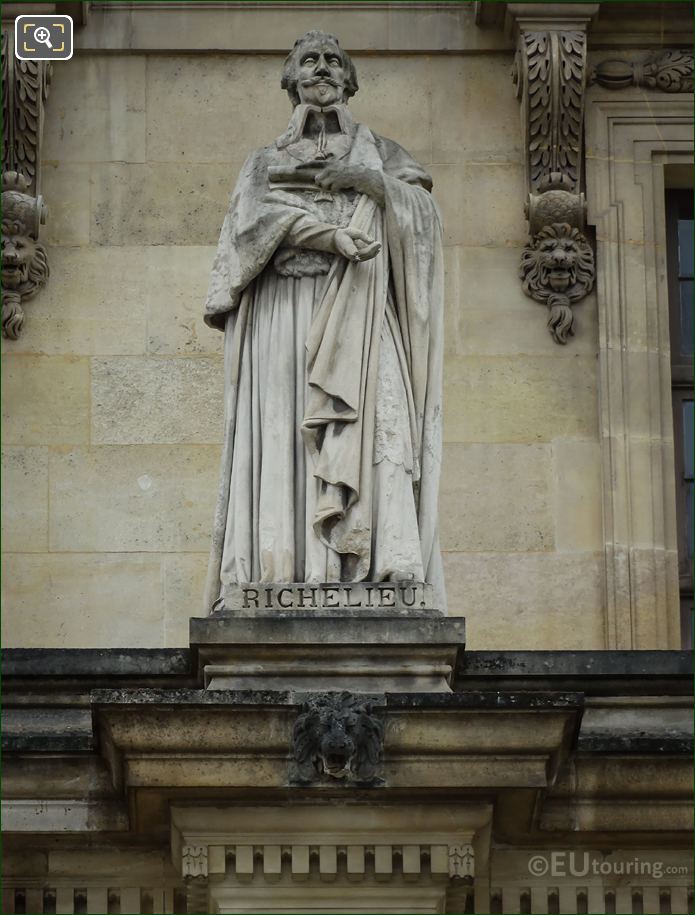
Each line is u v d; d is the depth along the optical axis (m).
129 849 17.75
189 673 17.95
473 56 21.00
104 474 20.22
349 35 20.97
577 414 20.38
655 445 20.31
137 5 20.98
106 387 20.39
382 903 17.36
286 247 18.36
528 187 20.73
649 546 20.11
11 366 20.39
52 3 20.77
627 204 20.69
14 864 17.69
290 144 18.67
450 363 20.44
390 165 18.72
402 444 18.11
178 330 20.52
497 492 20.22
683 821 17.70
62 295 20.55
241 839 17.36
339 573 17.86
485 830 17.42
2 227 20.47
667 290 20.69
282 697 17.25
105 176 20.77
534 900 17.72
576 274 20.59
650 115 20.84
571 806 17.70
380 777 17.28
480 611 20.02
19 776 17.64
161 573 20.06
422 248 18.44
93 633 19.95
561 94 20.62
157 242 20.67
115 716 17.23
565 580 20.08
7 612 19.95
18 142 20.59
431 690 17.53
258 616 17.56
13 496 20.16
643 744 17.61
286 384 18.19
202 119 20.91
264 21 20.98
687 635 20.30
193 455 20.28
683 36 20.89
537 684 17.98
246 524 18.05
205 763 17.28
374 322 18.22
